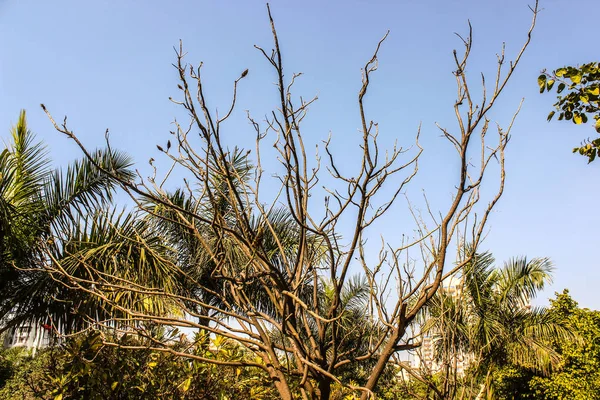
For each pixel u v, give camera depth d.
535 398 12.07
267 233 6.34
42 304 5.89
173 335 4.14
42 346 5.82
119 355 4.00
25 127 6.86
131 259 5.59
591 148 3.88
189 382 4.00
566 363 11.77
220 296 2.78
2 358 12.91
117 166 6.77
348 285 9.41
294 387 3.83
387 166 2.71
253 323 2.81
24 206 6.32
